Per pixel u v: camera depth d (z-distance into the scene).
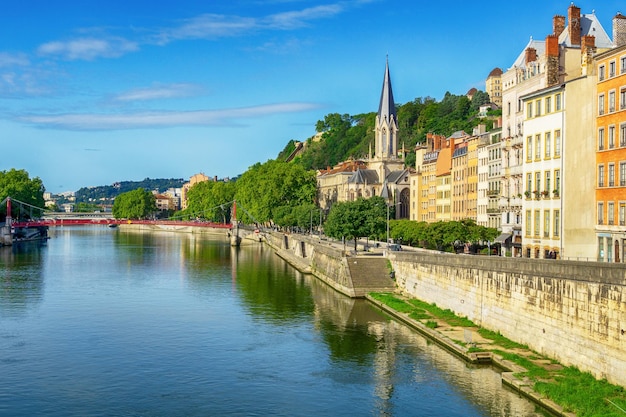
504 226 120.56
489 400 58.44
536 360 65.31
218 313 101.56
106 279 142.38
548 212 91.69
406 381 65.75
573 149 86.44
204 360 75.06
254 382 67.19
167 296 118.44
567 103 87.19
